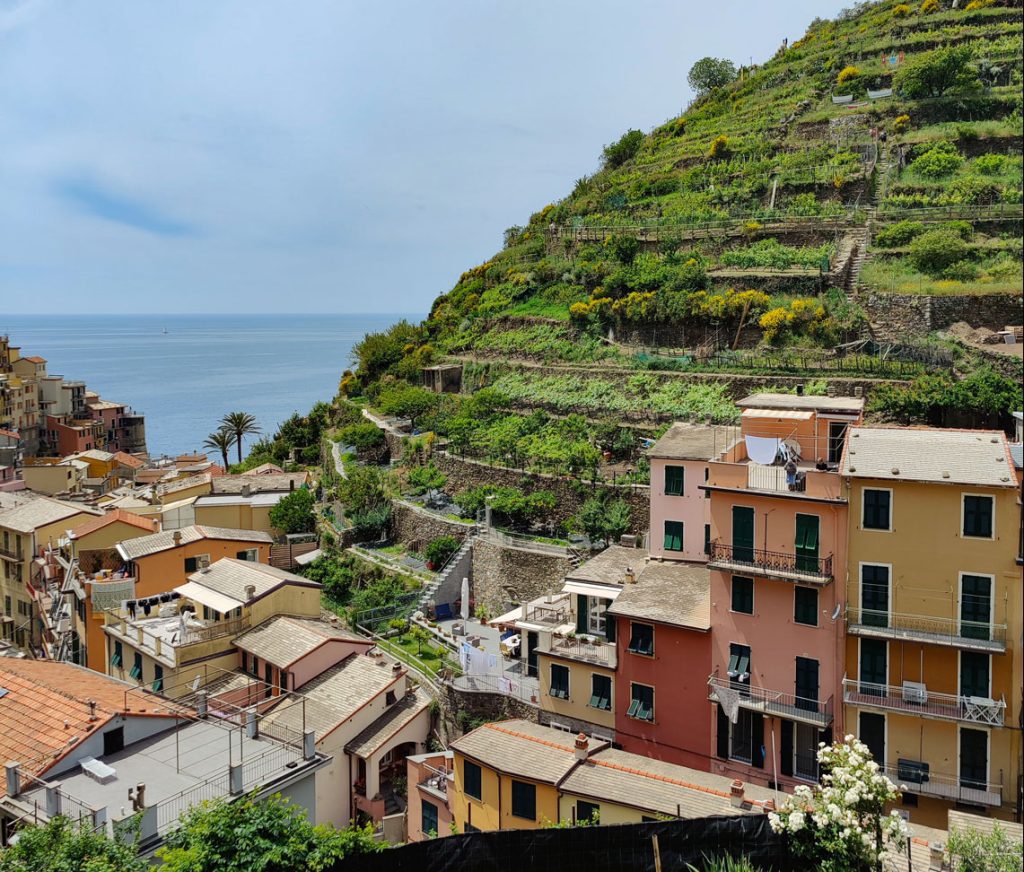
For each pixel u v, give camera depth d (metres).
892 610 36.94
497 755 37.97
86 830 25.12
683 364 77.19
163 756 34.22
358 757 44.94
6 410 135.25
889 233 80.25
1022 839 26.38
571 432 73.88
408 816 43.56
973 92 99.75
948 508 35.81
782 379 69.38
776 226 88.50
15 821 29.30
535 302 104.38
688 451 49.19
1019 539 34.69
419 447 82.75
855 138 101.12
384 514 75.50
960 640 35.09
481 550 64.06
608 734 44.31
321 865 24.11
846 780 24.09
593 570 49.19
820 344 72.62
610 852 24.64
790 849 24.45
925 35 119.44
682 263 90.56
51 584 67.31
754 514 40.09
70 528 72.69
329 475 92.12
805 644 38.66
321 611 63.00
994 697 35.00
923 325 70.44
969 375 62.81
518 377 88.81
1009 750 34.56
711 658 41.19
